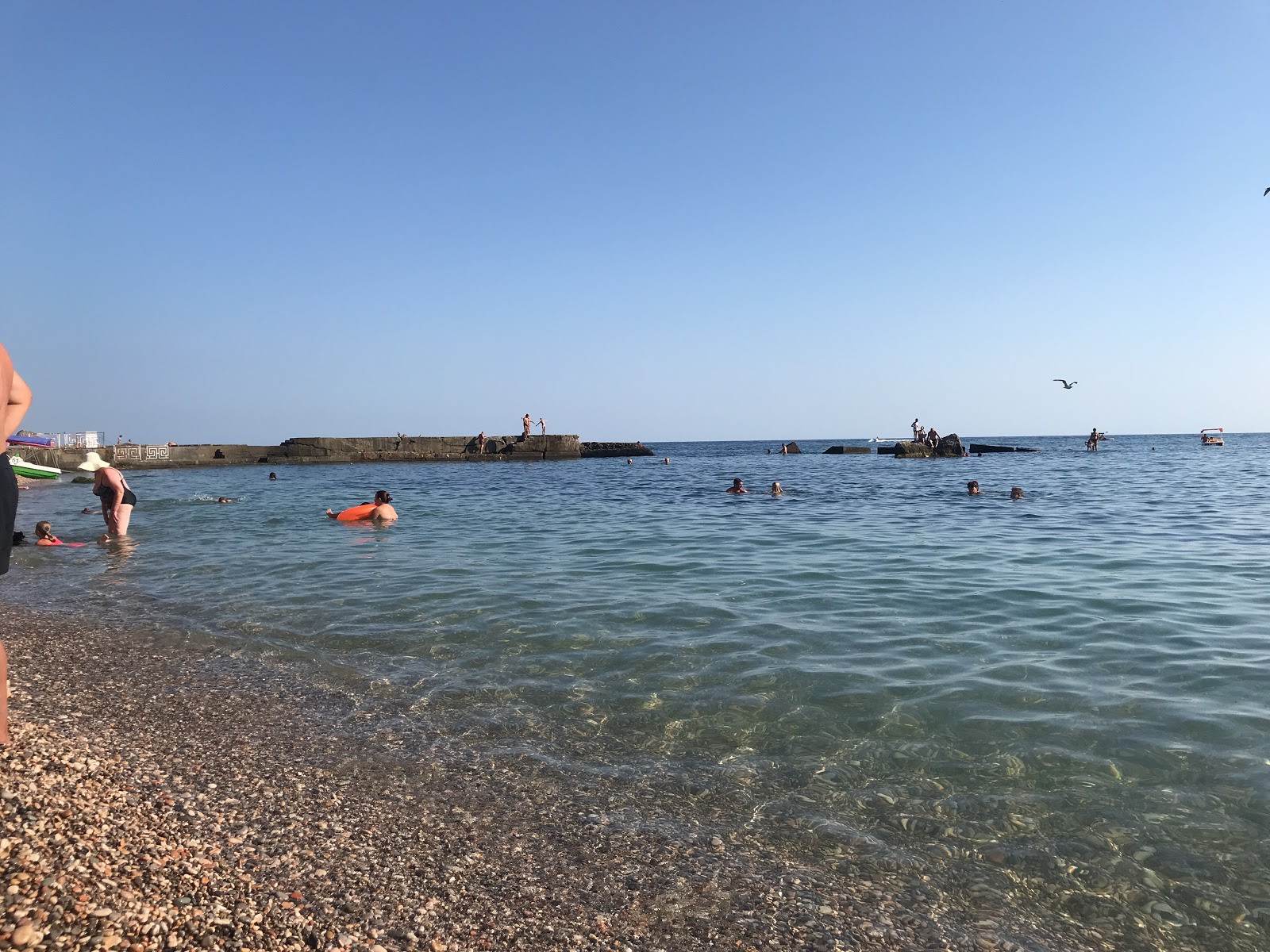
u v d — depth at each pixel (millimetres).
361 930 2904
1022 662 6031
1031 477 32531
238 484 31797
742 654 6324
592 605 8117
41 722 4824
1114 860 3375
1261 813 3689
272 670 6062
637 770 4320
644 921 3025
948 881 3279
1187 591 8547
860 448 68875
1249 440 131500
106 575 10180
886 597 8438
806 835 3637
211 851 3375
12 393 3031
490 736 4773
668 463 52719
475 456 55312
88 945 2576
